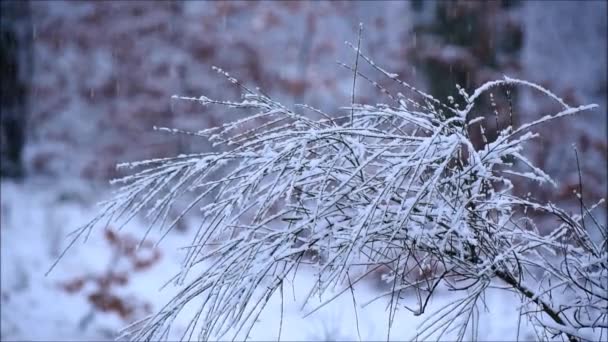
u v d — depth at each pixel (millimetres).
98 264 9711
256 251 2986
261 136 3201
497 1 12391
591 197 11547
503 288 3359
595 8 19719
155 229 11688
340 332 6094
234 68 16562
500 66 12477
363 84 15719
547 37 19281
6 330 7398
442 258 3139
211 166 3162
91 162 16141
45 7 17406
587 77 18844
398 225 2766
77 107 17469
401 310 6852
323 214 3016
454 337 5484
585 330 3990
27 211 12805
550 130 12414
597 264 3383
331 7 17828
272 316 6918
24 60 16656
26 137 17125
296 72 17469
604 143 12367
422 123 3064
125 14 17031
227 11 16859
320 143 3158
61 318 8188
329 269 3314
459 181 2941
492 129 10258
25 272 9555
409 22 14391
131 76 16609
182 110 16172
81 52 17391
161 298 8898
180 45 16672
